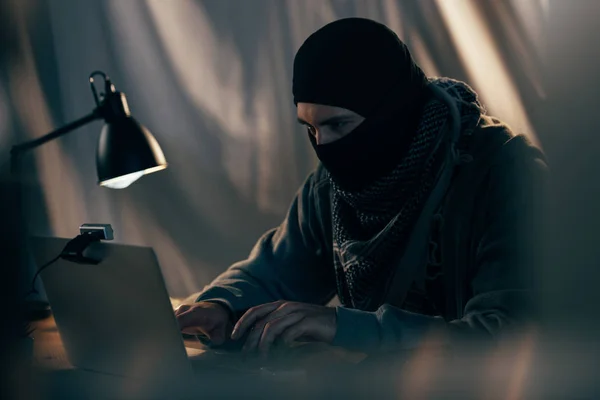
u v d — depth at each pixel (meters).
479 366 1.09
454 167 1.42
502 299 1.25
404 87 1.37
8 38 2.61
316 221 1.65
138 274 1.04
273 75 2.74
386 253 1.45
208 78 2.78
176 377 1.07
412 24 2.48
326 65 1.33
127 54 2.78
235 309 1.49
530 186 1.35
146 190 2.84
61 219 2.73
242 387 1.05
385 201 1.43
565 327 1.24
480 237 1.38
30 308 1.58
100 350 1.16
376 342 1.17
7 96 2.61
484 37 2.31
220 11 2.75
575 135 1.65
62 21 2.72
